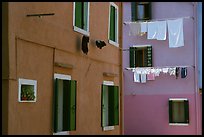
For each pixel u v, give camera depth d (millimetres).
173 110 19891
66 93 10656
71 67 10852
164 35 19156
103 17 13445
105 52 13539
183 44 18984
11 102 8328
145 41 20234
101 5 13273
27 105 8922
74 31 11297
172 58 19922
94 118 12492
